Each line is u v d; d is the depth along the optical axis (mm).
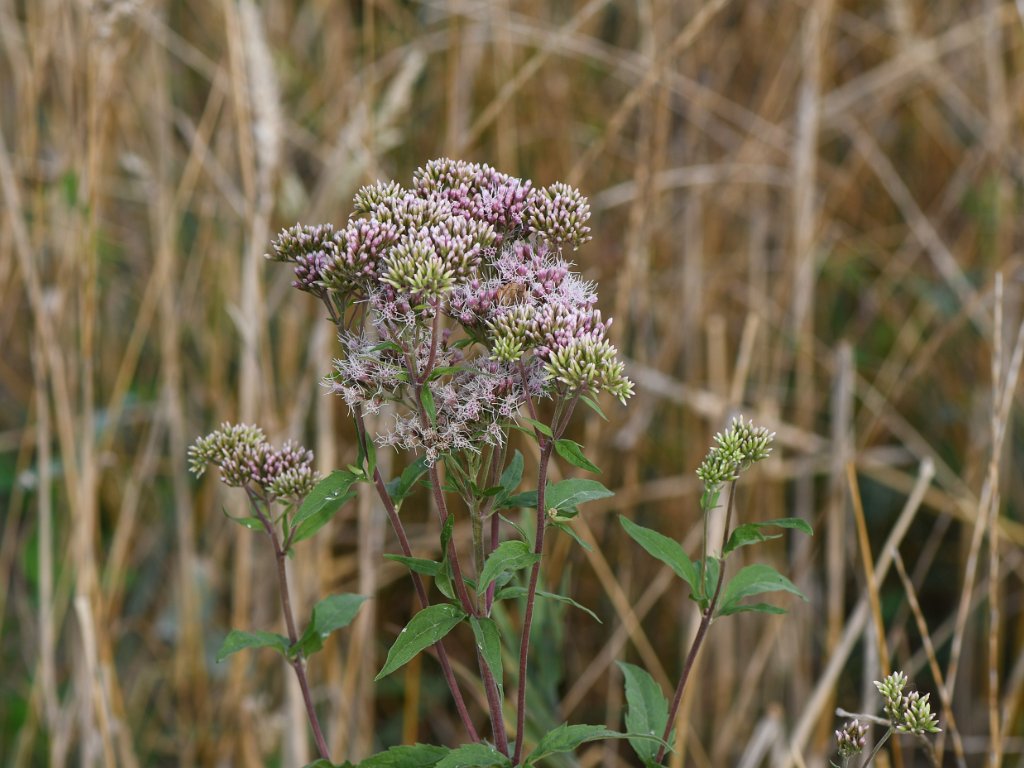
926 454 5918
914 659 5352
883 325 6840
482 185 2914
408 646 2504
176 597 5387
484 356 2699
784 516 5941
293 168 6473
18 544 5641
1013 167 6574
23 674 5660
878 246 6902
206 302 6051
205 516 5734
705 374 6465
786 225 6699
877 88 6957
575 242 2811
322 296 2721
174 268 5746
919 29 7207
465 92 6180
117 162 6250
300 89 6773
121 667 5559
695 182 6066
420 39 6180
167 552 5836
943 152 7164
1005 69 7234
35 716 4973
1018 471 6191
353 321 2811
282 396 5570
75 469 4781
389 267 2568
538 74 6422
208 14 6770
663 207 6457
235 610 4922
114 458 5352
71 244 5133
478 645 2484
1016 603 5762
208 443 2959
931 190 7199
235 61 4859
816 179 6984
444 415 2627
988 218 6516
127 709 5371
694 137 6531
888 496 6168
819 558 5898
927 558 5512
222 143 5883
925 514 6109
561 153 6309
